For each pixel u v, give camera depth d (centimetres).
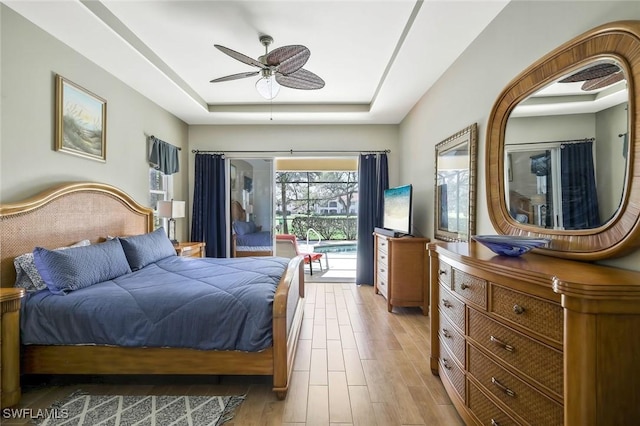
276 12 228
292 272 249
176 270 265
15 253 207
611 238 124
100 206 288
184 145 482
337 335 289
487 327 144
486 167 210
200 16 233
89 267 218
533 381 116
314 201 789
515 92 185
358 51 286
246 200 502
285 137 496
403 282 351
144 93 360
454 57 273
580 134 143
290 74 258
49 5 204
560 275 107
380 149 495
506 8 201
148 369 195
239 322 189
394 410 181
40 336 188
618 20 127
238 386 205
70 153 256
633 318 92
